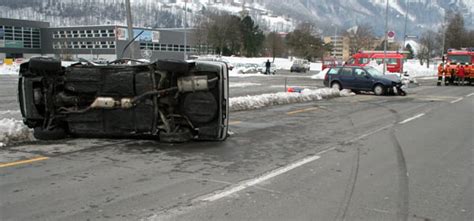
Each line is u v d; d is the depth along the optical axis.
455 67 33.38
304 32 104.19
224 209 5.28
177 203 5.46
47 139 9.02
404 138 10.20
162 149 8.43
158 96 8.70
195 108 8.86
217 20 90.62
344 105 17.73
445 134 10.82
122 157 7.75
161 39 83.56
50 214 5.05
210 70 8.78
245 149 8.62
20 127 9.12
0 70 42.41
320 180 6.56
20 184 6.12
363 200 5.70
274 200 5.62
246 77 41.09
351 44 110.00
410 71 54.31
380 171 7.13
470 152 8.70
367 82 23.72
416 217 5.16
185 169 7.04
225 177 6.62
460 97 22.41
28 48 91.06
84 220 4.89
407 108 16.84
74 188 5.98
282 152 8.44
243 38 99.25
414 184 6.45
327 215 5.15
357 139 9.98
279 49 101.31
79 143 8.82
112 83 8.74
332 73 24.81
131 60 9.84
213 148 8.63
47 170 6.84
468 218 5.16
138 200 5.54
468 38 72.44
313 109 16.09
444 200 5.77
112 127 8.91
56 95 8.98
